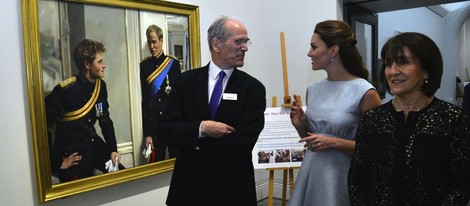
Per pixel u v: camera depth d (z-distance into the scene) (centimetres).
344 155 177
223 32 168
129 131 257
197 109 171
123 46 252
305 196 187
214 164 169
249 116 170
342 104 175
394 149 130
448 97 708
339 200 174
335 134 177
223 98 169
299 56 370
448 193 122
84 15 230
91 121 234
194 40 299
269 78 395
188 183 170
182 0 294
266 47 394
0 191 204
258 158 265
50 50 214
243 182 172
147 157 269
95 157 237
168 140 166
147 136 268
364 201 142
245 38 171
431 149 122
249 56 370
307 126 197
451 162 121
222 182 168
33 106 207
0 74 202
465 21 741
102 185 240
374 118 141
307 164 188
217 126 157
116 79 248
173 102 174
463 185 120
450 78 707
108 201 254
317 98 188
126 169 255
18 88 210
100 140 240
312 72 361
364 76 183
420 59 126
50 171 215
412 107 132
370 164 138
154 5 268
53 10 215
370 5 372
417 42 126
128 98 256
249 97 172
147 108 268
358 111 174
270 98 395
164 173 293
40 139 210
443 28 708
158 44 273
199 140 162
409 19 585
